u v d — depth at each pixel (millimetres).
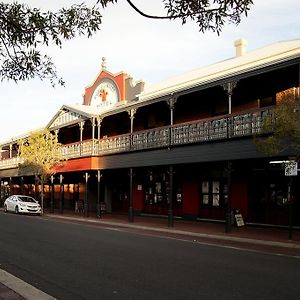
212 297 7152
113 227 21094
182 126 20219
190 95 21516
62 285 8078
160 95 21578
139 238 16031
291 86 18656
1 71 6441
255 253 12344
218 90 20203
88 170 27344
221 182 22688
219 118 18266
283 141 14414
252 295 7289
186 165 21172
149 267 9820
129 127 29156
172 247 13422
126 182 30359
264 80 18203
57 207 38781
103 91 31578
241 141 17172
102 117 26969
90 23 6004
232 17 5629
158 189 27172
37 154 30781
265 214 20438
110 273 9141
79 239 15266
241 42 23906
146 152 22469
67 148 29938
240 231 18438
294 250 13258
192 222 23125
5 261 10617
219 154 18125
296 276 8898
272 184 20250
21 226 20219
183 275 8938
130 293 7449
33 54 6359
